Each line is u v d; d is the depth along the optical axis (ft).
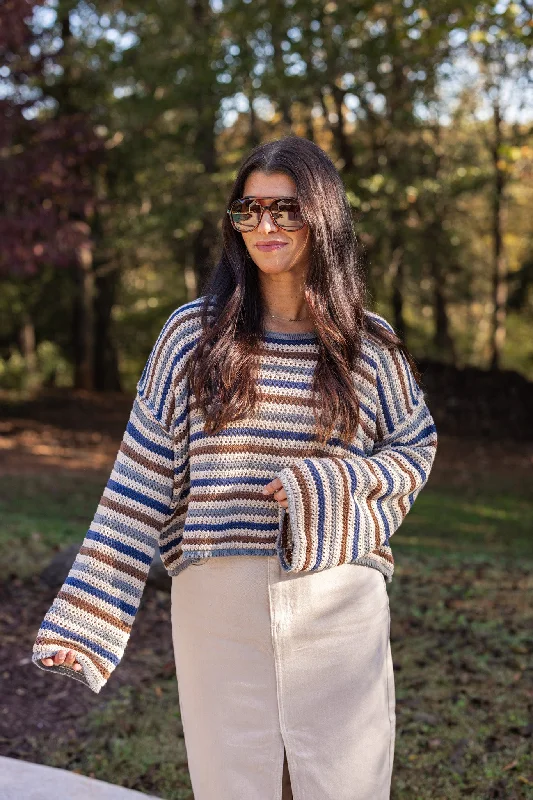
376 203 48.44
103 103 54.80
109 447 51.08
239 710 6.21
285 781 6.32
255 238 6.29
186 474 6.43
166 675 15.08
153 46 50.39
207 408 6.14
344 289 6.36
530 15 33.24
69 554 20.27
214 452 6.16
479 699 13.91
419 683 14.67
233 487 6.15
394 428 6.68
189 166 56.95
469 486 42.14
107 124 54.39
